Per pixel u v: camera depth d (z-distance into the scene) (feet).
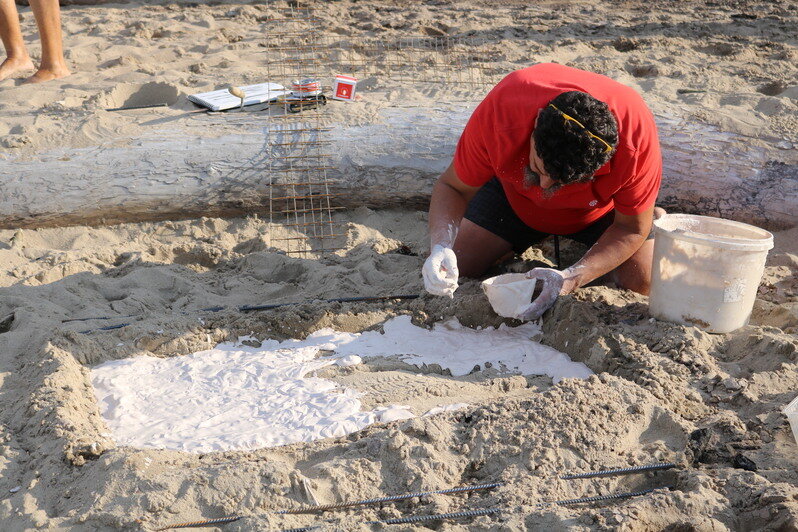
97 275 13.62
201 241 15.26
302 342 11.95
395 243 15.19
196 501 8.13
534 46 23.98
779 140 15.61
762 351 10.94
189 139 15.94
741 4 30.04
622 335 11.32
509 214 12.85
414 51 23.45
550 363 11.35
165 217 15.92
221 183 15.66
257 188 15.79
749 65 21.90
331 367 11.12
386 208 16.58
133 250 14.62
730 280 11.10
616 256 11.40
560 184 9.05
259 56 23.49
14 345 11.23
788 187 15.35
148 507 7.98
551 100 9.12
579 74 10.10
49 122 16.48
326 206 16.33
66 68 21.39
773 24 26.89
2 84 20.56
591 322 11.52
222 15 28.84
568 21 27.61
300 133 16.07
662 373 10.39
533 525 7.88
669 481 8.79
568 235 13.03
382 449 8.84
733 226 11.91
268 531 7.73
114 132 16.11
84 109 17.21
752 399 9.99
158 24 27.35
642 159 10.03
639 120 9.82
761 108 17.16
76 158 15.51
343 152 15.98
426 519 8.02
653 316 11.96
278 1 30.78
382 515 8.19
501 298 11.28
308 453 9.09
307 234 15.62
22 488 8.57
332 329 12.26
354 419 9.71
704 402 10.09
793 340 10.91
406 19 28.25
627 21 27.61
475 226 13.04
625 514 7.84
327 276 13.50
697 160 15.53
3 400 10.12
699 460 9.10
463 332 12.25
